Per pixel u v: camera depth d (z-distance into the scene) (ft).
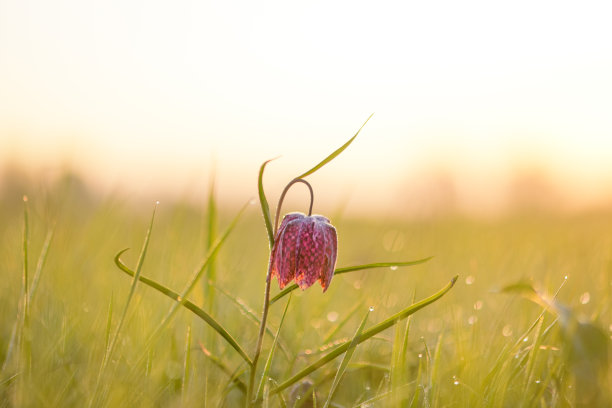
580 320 2.45
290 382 2.43
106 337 2.47
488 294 3.22
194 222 3.84
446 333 2.91
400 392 2.40
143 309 2.71
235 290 3.16
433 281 3.52
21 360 2.39
